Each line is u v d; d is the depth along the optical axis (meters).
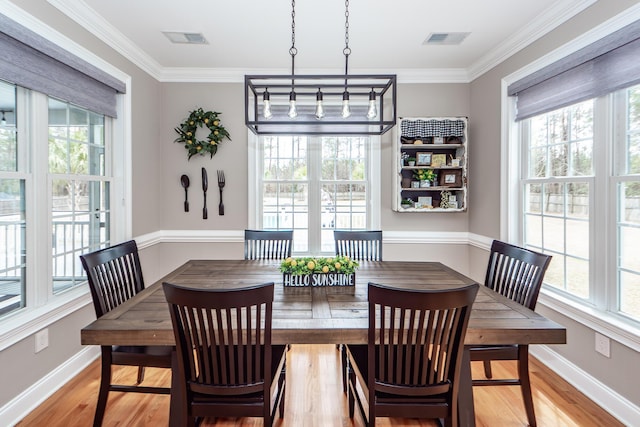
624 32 1.96
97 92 2.72
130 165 3.18
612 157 2.15
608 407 2.09
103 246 2.96
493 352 1.91
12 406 1.97
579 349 2.32
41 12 2.13
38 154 2.21
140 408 2.14
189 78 3.79
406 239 3.90
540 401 2.21
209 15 2.64
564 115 2.58
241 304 1.36
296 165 4.06
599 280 2.23
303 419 2.04
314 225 4.05
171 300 1.38
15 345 2.00
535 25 2.70
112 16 2.64
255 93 2.28
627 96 2.07
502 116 3.16
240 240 3.87
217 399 1.49
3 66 1.86
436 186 3.74
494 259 2.35
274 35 2.96
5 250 2.02
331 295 1.96
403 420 2.06
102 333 1.48
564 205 2.56
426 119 3.62
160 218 3.84
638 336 1.88
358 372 1.69
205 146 3.76
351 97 3.84
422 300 1.34
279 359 1.81
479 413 2.10
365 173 4.07
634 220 2.03
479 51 3.29
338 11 2.58
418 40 3.06
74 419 2.02
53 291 2.38
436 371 1.48
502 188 3.17
